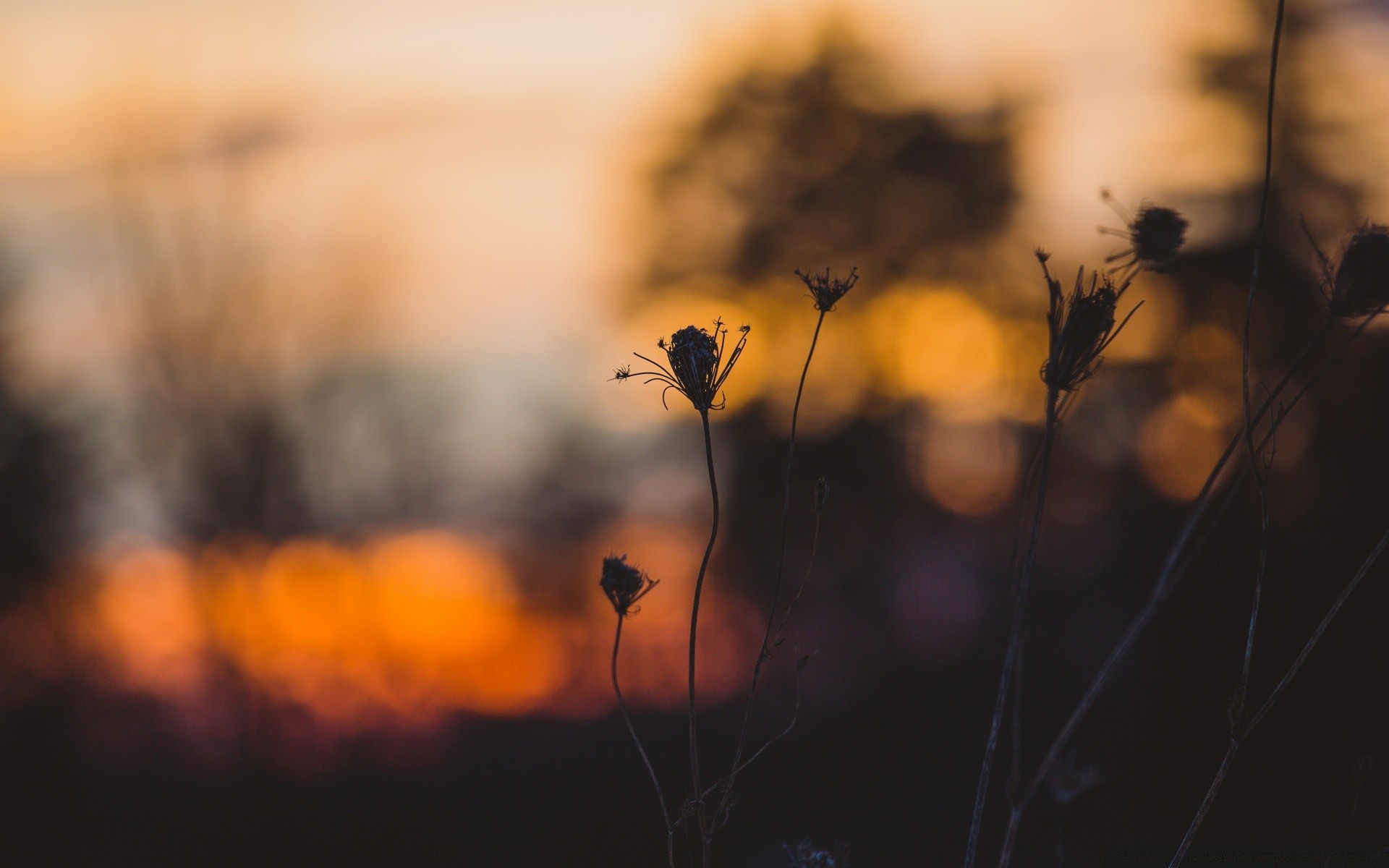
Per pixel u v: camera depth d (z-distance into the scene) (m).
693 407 1.59
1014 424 17.53
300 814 16.50
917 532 18.88
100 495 17.95
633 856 12.73
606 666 18.20
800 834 11.47
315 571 18.50
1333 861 1.80
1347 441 12.79
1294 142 15.45
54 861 16.17
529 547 19.34
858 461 19.42
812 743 13.77
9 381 17.39
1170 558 1.80
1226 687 10.25
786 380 20.08
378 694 18.20
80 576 17.58
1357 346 12.52
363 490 19.12
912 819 11.88
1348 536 11.92
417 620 18.69
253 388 18.59
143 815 16.70
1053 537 15.06
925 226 21.52
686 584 17.39
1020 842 10.07
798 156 23.00
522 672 18.56
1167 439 14.99
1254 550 11.45
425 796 16.30
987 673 15.39
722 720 14.15
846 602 17.89
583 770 15.45
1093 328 1.56
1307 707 8.74
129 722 17.44
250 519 18.36
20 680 17.09
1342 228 1.71
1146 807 9.77
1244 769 8.38
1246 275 13.45
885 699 15.13
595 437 19.61
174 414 18.25
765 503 18.61
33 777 16.70
